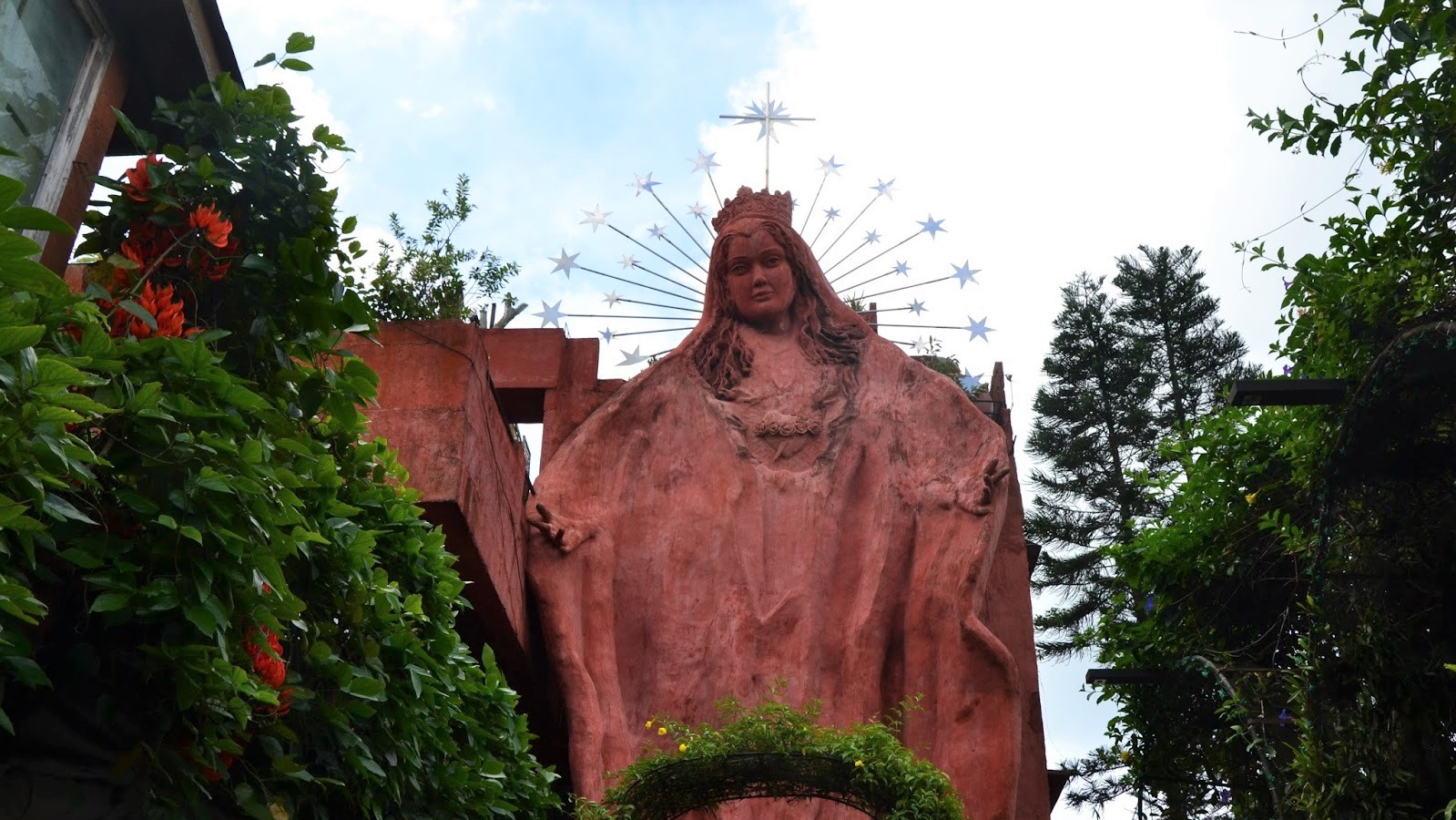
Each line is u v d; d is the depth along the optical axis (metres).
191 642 4.55
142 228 5.50
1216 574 11.59
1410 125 9.42
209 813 5.23
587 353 12.30
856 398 11.68
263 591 4.88
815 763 8.56
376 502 6.36
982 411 12.30
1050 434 24.86
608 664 10.33
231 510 4.59
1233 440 11.61
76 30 5.80
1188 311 25.31
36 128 5.55
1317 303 9.96
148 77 6.23
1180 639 11.80
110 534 4.50
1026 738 11.07
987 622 11.49
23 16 5.45
